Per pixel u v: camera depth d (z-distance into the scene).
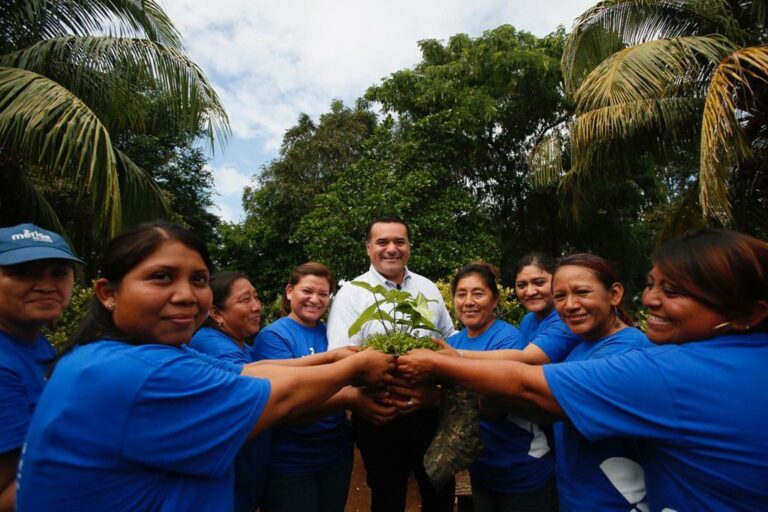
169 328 1.15
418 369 1.53
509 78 11.12
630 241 13.38
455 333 2.74
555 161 8.91
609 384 1.13
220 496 1.11
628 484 1.36
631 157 6.91
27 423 1.44
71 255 1.69
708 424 1.00
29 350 1.63
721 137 4.56
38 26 5.50
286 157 16.53
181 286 1.17
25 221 5.78
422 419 2.29
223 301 2.26
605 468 1.40
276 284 15.79
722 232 1.15
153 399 0.99
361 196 10.05
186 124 5.89
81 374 0.98
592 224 12.83
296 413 1.27
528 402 1.27
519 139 12.58
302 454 2.23
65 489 0.94
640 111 5.73
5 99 4.29
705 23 6.46
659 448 1.12
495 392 1.31
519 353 2.03
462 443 1.69
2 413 1.38
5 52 5.44
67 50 5.35
